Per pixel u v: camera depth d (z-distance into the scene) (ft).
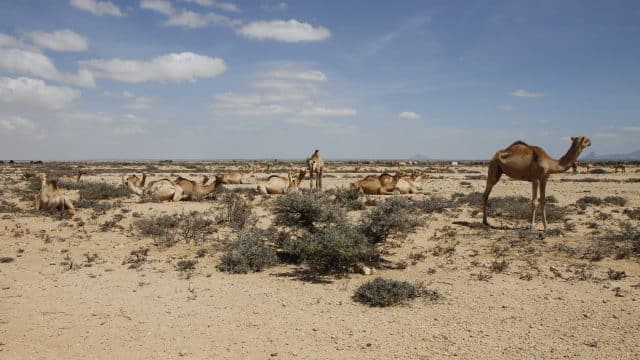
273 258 33.50
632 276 29.55
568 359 18.61
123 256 36.27
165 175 161.27
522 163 44.45
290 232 40.27
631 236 38.68
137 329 22.13
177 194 69.31
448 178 142.51
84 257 35.94
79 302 25.84
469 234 42.80
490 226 46.98
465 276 30.14
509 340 20.45
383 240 36.58
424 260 34.22
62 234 44.16
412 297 26.02
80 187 90.58
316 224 42.37
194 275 31.12
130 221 51.65
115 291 27.76
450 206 61.31
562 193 87.40
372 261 33.32
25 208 61.41
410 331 21.61
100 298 26.50
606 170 209.87
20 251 37.29
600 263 32.63
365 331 21.67
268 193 77.51
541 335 20.94
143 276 30.89
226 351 19.75
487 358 18.78
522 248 36.94
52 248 38.75
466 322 22.58
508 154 45.85
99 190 76.18
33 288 28.27
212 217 52.85
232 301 25.99
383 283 26.22
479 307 24.57
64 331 21.93
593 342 19.95
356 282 29.40
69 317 23.66
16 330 22.02
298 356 19.17
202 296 26.86
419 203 59.82
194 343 20.56
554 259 33.81
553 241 39.17
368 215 36.17
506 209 55.62
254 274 31.45
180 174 172.86
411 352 19.42
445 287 27.99
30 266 33.22
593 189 97.86
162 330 21.99
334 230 32.71
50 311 24.47
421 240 40.45
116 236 43.50
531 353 19.16
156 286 28.73
